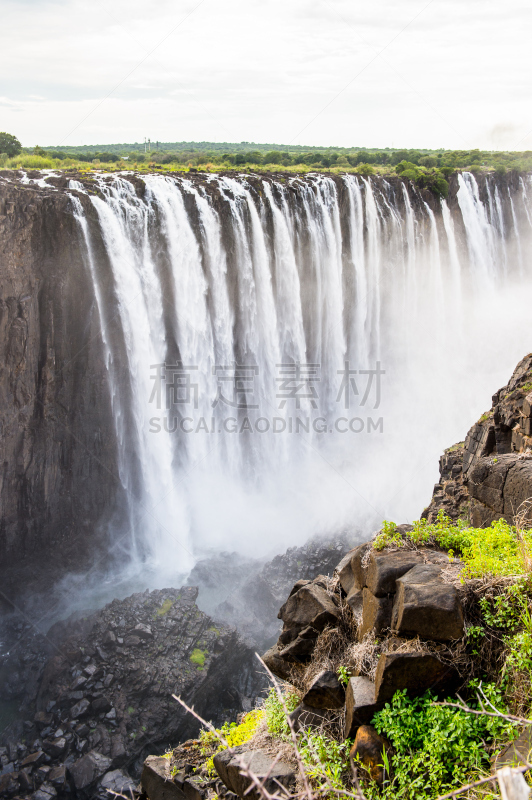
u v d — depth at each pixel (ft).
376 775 16.72
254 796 18.83
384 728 17.15
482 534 22.08
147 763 25.43
